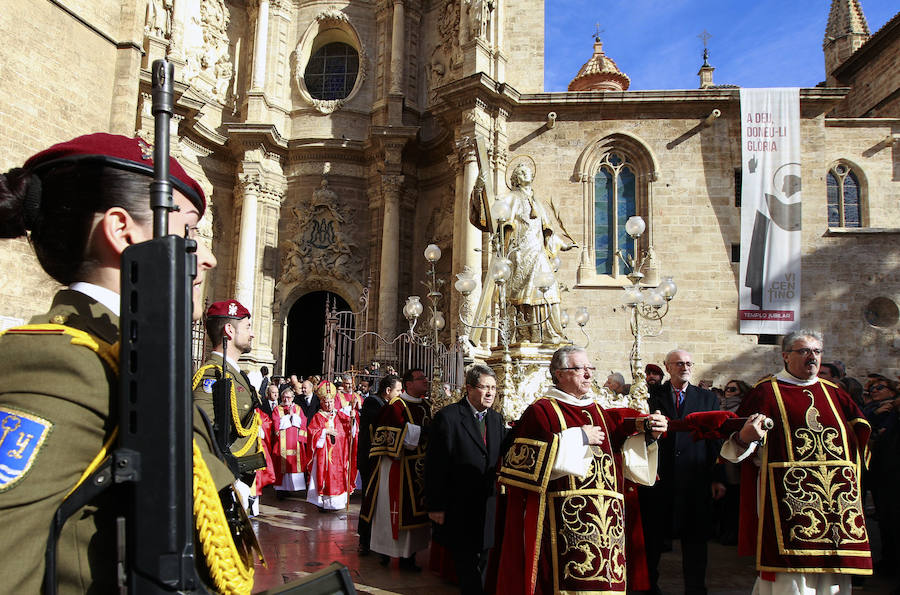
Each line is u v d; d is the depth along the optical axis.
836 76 32.19
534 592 4.75
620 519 4.88
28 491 1.04
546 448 4.85
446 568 7.28
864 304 21.75
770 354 21.61
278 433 13.55
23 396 1.11
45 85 12.56
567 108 23.33
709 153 23.02
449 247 24.97
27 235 1.41
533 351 10.15
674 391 7.28
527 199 11.68
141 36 14.97
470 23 24.14
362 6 28.75
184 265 1.21
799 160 22.16
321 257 26.59
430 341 14.58
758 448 5.21
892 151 24.14
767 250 21.77
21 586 1.00
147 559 1.09
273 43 27.92
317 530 10.23
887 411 8.66
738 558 8.82
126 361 1.15
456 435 6.46
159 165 1.31
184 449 1.14
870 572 4.70
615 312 22.06
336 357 25.03
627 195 23.27
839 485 4.86
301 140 27.06
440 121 23.92
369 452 8.91
